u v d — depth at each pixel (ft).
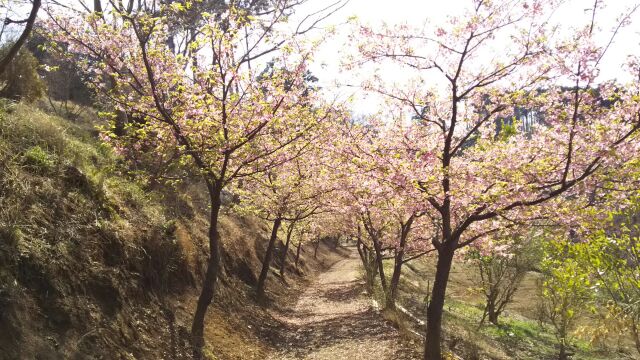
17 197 19.93
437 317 30.32
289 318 52.90
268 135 31.24
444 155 30.71
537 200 26.21
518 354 51.93
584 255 27.71
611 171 26.05
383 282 56.08
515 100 28.43
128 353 20.67
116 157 36.11
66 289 19.20
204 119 27.14
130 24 27.48
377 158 30.50
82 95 60.75
